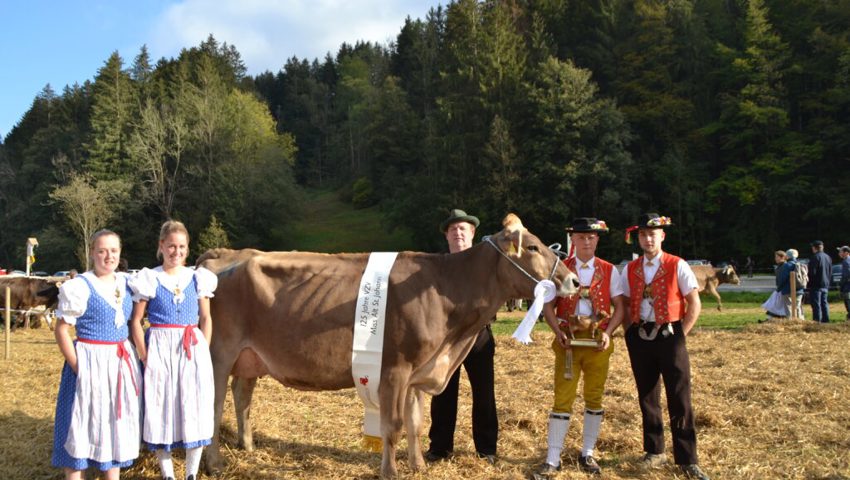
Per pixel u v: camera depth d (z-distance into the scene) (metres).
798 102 46.69
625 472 5.55
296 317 5.35
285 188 56.62
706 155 49.25
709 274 20.47
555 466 5.44
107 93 59.28
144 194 52.78
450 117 48.31
